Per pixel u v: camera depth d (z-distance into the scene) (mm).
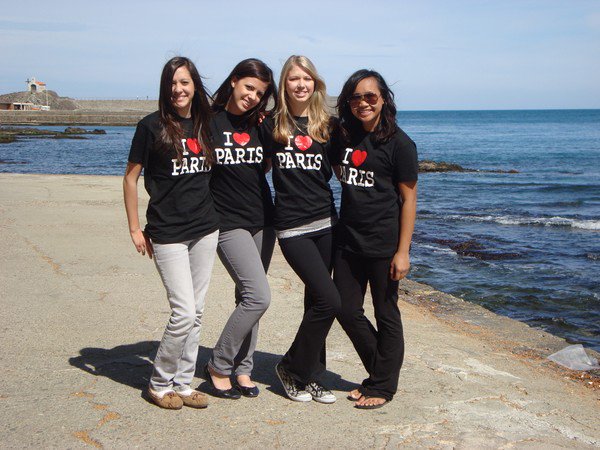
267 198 3822
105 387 3938
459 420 3668
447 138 68750
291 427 3488
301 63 3523
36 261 7223
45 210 10867
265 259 3920
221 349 3775
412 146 3564
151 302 5852
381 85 3488
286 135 3570
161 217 3537
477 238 12172
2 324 5074
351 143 3633
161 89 3443
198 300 3703
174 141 3436
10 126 74562
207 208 3627
